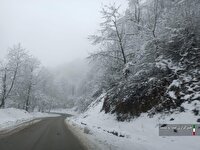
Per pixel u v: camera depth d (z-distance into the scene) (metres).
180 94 13.08
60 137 13.87
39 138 13.09
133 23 21.95
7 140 11.91
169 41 14.86
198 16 14.81
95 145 10.75
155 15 18.45
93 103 36.41
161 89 14.70
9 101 51.59
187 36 14.73
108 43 22.95
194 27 14.67
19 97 52.19
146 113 14.85
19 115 40.50
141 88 16.58
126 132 13.62
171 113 12.69
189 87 13.02
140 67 16.70
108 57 23.20
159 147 9.09
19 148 9.80
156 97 14.73
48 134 15.35
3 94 44.12
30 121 29.89
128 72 18.55
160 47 15.55
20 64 45.94
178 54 15.50
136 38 19.50
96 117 25.27
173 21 15.55
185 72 14.34
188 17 14.78
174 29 14.60
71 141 12.21
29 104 60.06
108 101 23.23
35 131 17.05
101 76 26.70
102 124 20.08
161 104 13.83
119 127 16.08
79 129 19.44
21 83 50.34
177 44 15.53
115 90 20.70
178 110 12.42
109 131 15.75
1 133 14.95
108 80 24.12
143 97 15.86
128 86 17.02
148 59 16.14
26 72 52.19
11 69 44.19
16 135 14.15
